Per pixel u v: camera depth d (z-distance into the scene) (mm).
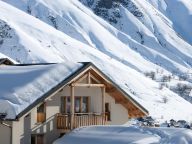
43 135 36250
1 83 35656
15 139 34281
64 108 37656
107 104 40375
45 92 34375
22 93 33969
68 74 36156
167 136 32688
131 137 32750
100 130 34781
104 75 38281
